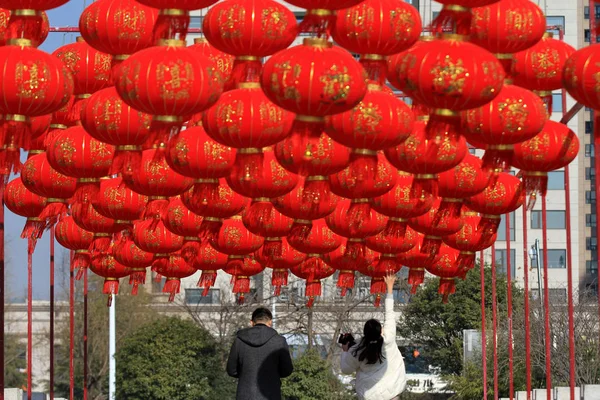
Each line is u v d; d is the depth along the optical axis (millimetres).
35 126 12008
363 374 12617
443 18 9000
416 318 43875
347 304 45219
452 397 37094
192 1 9234
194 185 11594
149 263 16016
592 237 63969
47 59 9672
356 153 10156
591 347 31250
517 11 9938
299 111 8953
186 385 37625
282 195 11703
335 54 8828
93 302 50906
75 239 15492
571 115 13391
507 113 9805
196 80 9164
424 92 8961
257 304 46125
